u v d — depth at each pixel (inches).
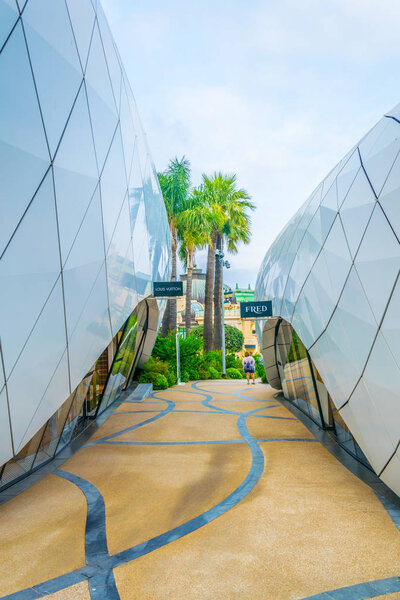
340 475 314.5
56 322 305.0
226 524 228.1
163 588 166.9
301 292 462.9
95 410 573.6
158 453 393.1
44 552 200.7
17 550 203.5
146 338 970.7
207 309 1598.2
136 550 200.5
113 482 310.7
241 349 2687.0
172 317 1445.6
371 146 315.9
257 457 370.0
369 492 275.3
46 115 279.6
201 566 183.3
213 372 1402.6
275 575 174.9
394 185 256.4
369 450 279.4
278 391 899.4
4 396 239.5
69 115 322.3
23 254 253.0
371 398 267.9
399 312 234.5
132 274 576.4
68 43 322.7
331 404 455.5
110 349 612.1
